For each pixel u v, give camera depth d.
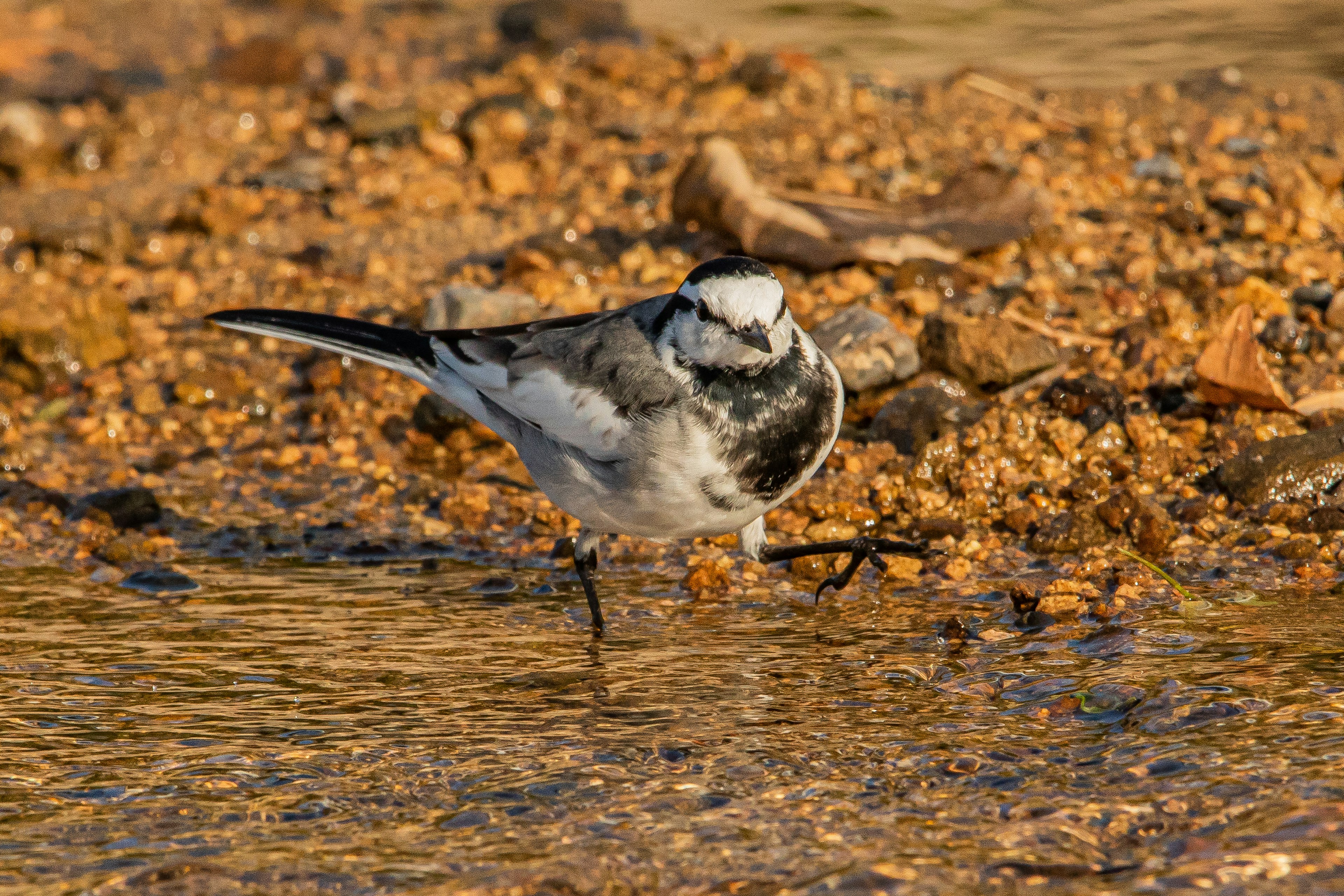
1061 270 14.84
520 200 17.89
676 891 5.93
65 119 21.61
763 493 8.70
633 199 17.42
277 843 6.54
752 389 8.45
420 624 9.71
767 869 6.09
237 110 21.83
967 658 8.56
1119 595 9.38
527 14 25.50
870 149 18.44
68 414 14.13
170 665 8.98
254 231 17.48
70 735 7.86
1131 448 11.77
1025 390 12.68
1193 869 5.80
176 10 27.59
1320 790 6.33
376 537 11.59
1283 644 8.28
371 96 22.23
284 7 27.89
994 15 25.53
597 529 9.30
